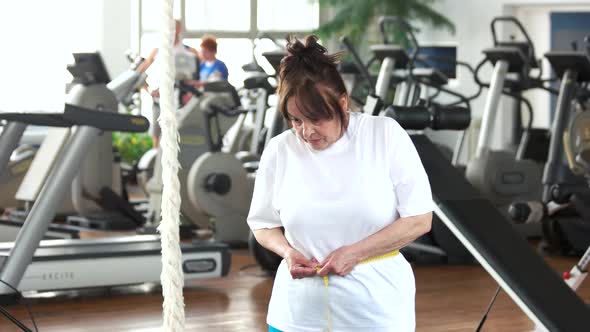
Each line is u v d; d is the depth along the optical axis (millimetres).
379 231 1979
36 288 4504
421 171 1997
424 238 5941
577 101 6844
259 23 11125
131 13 10430
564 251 6309
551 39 10305
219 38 11000
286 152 2041
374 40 10648
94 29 10281
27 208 5879
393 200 1997
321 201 1984
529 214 4250
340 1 10609
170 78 1261
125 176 7570
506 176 6574
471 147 10305
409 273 2062
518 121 7648
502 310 4516
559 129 6340
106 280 4664
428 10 10367
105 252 4664
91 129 4191
